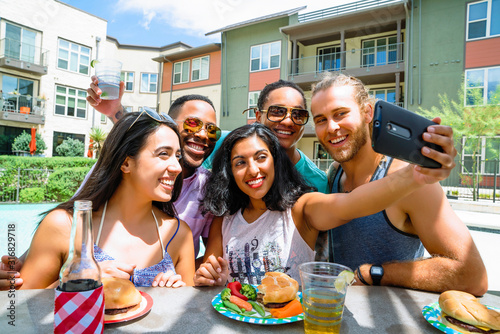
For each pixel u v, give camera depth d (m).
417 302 1.07
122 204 1.35
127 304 0.89
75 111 17.59
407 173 0.98
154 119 1.27
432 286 1.17
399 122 0.84
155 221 1.42
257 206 1.68
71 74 17.19
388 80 14.14
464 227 1.29
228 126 16.67
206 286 1.21
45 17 16.14
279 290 0.98
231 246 1.64
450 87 12.27
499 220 7.16
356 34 14.32
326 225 1.34
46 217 1.26
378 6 12.77
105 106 2.01
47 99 16.48
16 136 15.95
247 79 16.19
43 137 16.50
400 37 13.03
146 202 1.35
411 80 12.76
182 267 1.49
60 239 1.22
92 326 0.71
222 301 0.99
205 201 1.75
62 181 9.02
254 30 16.05
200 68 17.80
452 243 1.24
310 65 15.70
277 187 1.59
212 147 2.14
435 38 12.47
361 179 1.68
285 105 2.23
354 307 1.02
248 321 0.89
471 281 1.15
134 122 1.26
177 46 19.61
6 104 15.43
